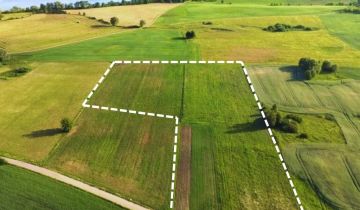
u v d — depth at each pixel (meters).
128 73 73.56
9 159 47.75
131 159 48.44
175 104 61.72
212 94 64.94
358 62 79.56
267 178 45.19
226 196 42.66
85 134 53.62
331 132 53.44
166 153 49.59
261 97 63.75
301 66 74.44
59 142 51.66
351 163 47.16
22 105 61.53
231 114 58.56
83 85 68.81
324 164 47.09
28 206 40.31
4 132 53.91
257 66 76.56
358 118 57.22
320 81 69.44
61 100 63.34
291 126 53.41
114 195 42.44
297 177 45.22
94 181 44.50
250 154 49.22
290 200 42.03
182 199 42.22
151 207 41.06
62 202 41.03
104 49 87.50
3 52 79.75
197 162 47.94
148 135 53.44
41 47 89.19
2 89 66.94
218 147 50.69
